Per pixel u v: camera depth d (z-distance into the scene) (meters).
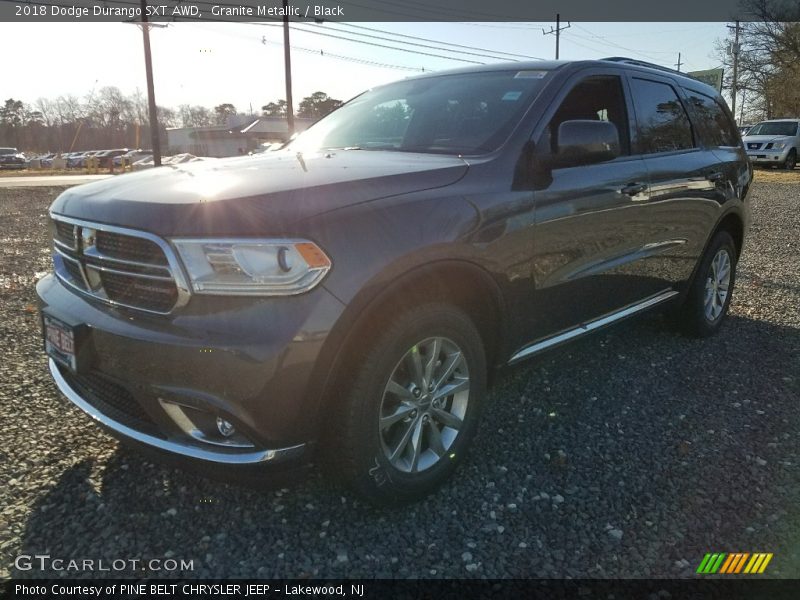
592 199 3.21
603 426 3.35
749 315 5.45
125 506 2.57
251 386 2.08
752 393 3.79
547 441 3.18
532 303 2.98
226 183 2.40
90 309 2.42
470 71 3.79
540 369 4.12
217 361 2.08
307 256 2.12
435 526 2.51
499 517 2.57
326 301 2.13
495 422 3.38
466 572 2.26
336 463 2.38
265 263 2.09
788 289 6.36
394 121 3.61
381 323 2.34
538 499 2.70
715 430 3.32
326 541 2.41
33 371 3.90
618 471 2.92
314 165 2.78
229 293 2.11
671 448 3.13
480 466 2.95
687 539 2.45
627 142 3.69
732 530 2.50
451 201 2.54
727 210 4.61
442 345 2.61
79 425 3.21
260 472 2.21
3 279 6.49
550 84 3.27
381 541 2.41
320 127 4.05
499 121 3.11
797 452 3.10
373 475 2.42
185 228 2.13
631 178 3.52
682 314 4.61
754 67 42.59
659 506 2.65
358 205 2.30
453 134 3.19
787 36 39.00
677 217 4.02
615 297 3.64
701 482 2.83
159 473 2.80
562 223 3.03
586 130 2.98
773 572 2.27
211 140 62.12
